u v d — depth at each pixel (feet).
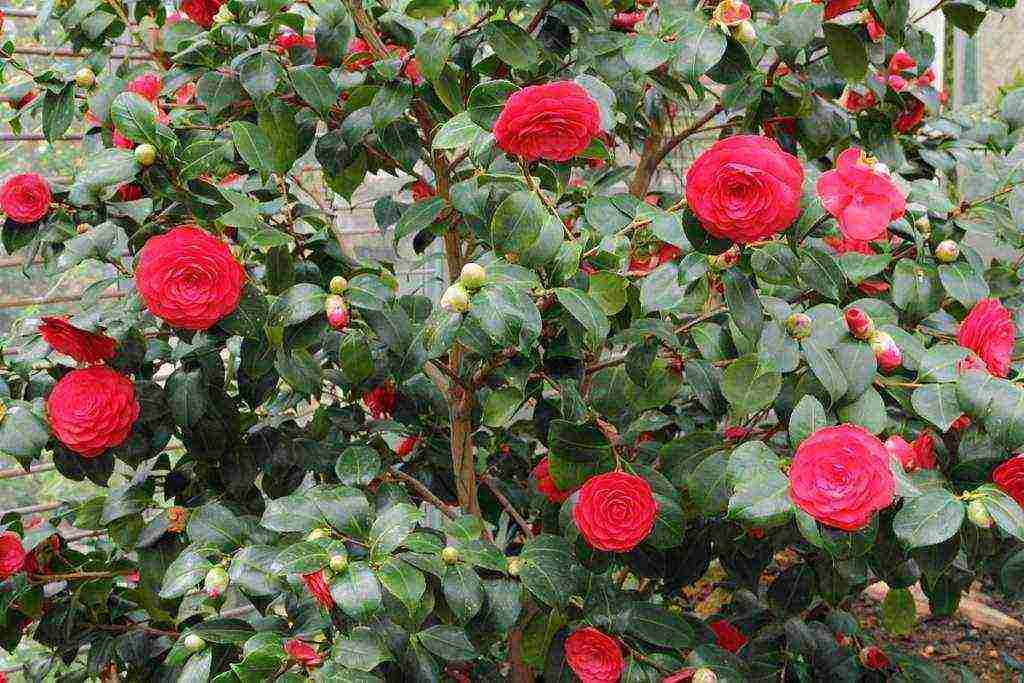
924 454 3.71
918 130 5.70
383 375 4.70
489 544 3.77
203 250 3.35
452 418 4.72
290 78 3.87
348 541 3.24
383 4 4.39
